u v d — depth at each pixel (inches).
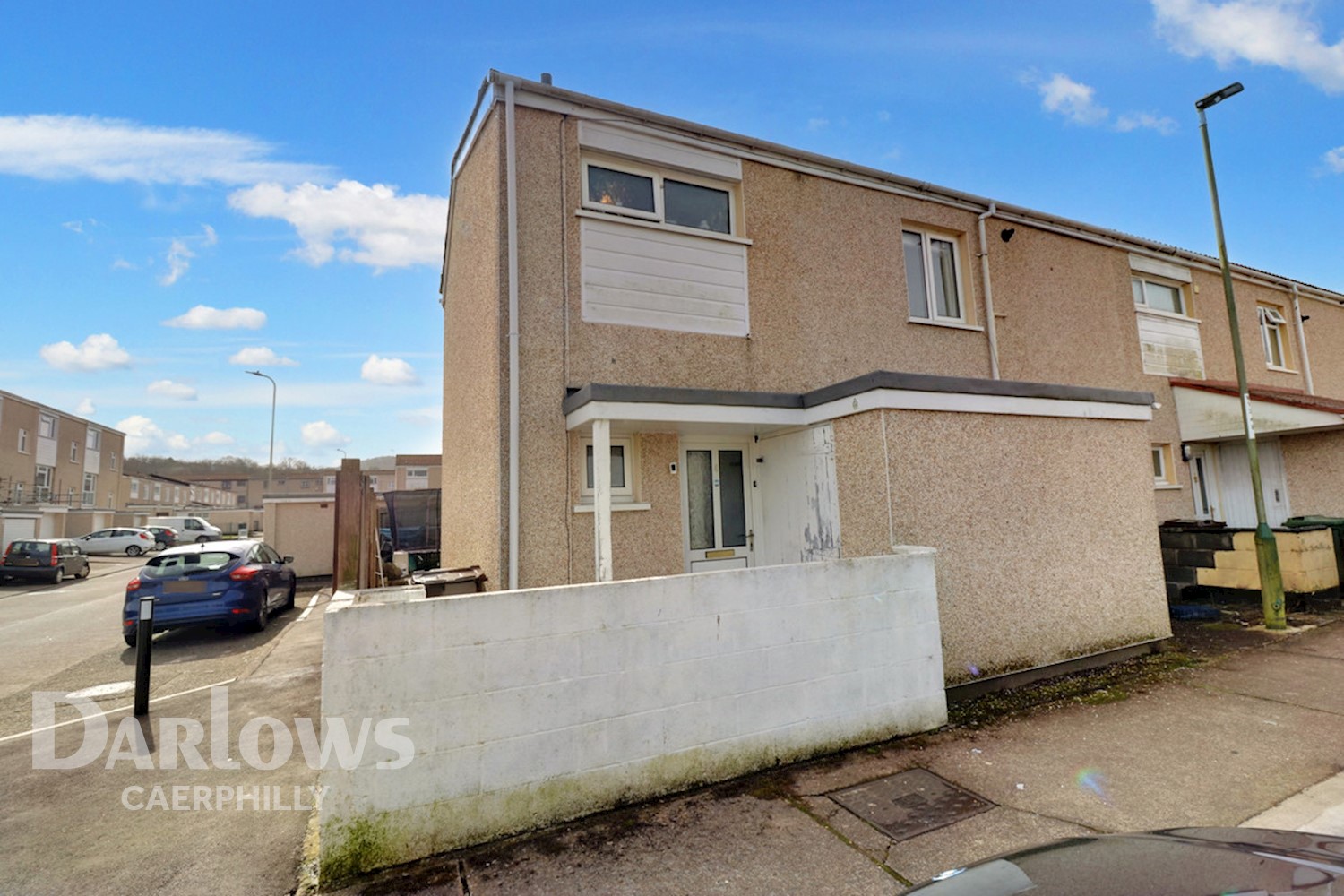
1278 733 171.5
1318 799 135.6
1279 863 64.2
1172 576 359.9
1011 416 225.9
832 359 296.8
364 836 117.9
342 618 119.6
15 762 185.8
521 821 129.6
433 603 125.6
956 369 331.3
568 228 248.5
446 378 396.5
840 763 159.5
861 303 308.2
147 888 119.5
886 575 177.2
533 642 133.2
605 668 139.6
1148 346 421.7
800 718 161.0
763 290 284.0
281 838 137.6
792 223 295.0
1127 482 250.4
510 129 239.3
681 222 277.4
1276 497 422.3
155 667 311.3
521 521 227.3
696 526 265.7
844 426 219.3
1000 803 137.9
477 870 117.8
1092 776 149.5
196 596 365.4
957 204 344.2
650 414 217.3
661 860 119.3
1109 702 199.3
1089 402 242.1
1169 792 140.9
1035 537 223.9
